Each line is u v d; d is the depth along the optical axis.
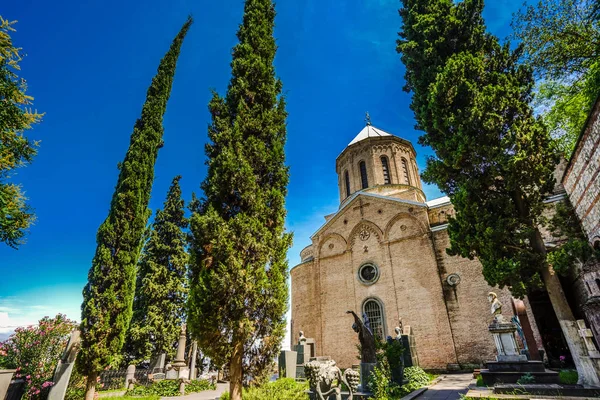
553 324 18.73
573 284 14.32
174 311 23.11
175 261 24.55
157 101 16.00
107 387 17.48
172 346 22.28
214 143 8.82
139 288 24.36
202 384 17.44
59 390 10.28
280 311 7.38
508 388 8.80
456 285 19.56
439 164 11.70
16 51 8.48
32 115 8.89
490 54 11.95
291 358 16.61
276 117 9.64
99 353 10.91
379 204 24.78
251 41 10.61
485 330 17.84
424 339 19.41
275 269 7.59
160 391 15.44
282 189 9.10
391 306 21.34
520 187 10.01
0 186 8.53
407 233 22.69
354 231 25.12
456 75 10.98
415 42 13.23
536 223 9.96
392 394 11.38
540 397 7.65
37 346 10.90
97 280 11.84
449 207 22.69
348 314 22.84
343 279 24.17
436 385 13.41
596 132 9.85
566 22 14.65
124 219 12.87
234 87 9.48
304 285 26.03
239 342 6.87
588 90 15.05
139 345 21.75
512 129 9.63
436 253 21.03
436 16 12.77
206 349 6.87
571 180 12.06
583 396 7.57
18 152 8.94
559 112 18.19
